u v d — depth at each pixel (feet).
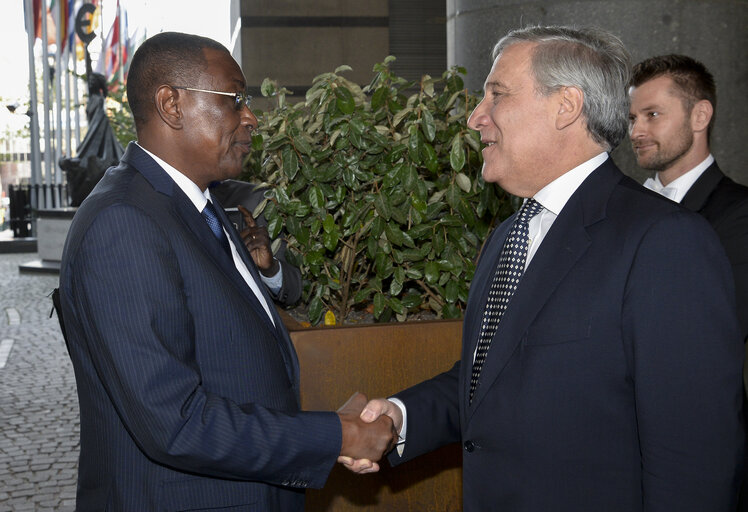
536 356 4.47
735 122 11.00
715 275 4.13
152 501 4.76
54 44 62.59
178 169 5.19
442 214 8.93
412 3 36.09
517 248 4.94
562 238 4.57
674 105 7.05
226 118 5.18
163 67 5.05
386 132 9.09
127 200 4.58
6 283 34.76
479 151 8.46
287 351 5.66
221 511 4.87
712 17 10.77
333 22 34.81
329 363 7.85
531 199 5.04
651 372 4.12
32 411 15.81
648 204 4.39
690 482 4.08
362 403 5.55
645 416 4.17
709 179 7.02
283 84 34.55
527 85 4.74
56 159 59.21
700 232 4.18
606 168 4.75
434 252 9.13
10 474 12.44
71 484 12.04
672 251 4.15
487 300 5.25
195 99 5.09
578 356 4.35
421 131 8.83
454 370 6.10
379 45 35.40
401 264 9.39
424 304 10.09
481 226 9.42
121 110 50.39
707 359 4.05
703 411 4.06
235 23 36.37
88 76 42.73
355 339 7.88
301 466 4.77
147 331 4.37
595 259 4.39
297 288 9.02
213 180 5.44
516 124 4.78
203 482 4.84
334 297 10.04
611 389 4.33
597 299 4.31
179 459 4.46
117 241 4.43
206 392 4.63
